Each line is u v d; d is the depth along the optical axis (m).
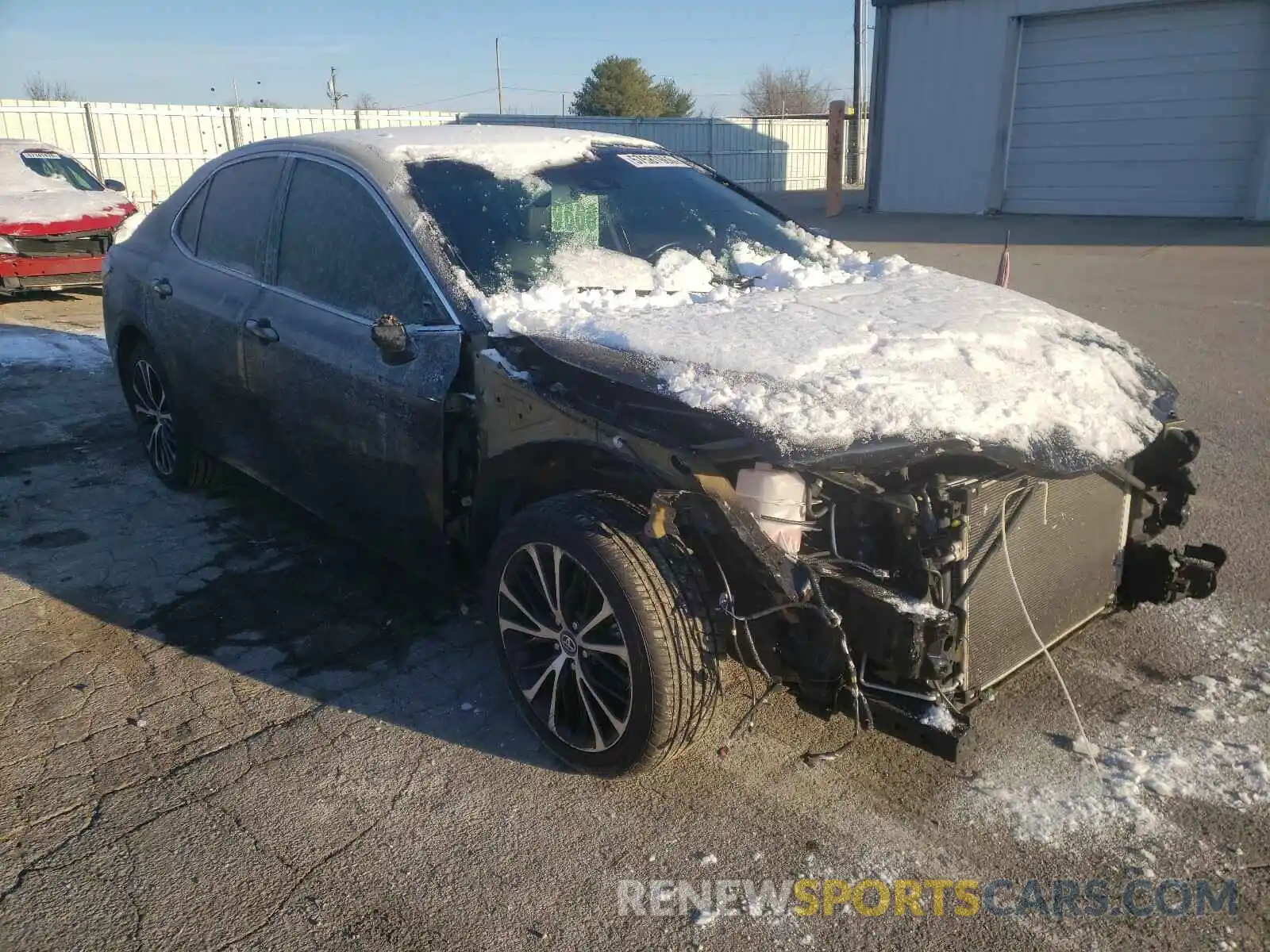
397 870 2.60
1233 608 3.84
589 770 2.92
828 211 20.62
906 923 2.40
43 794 2.90
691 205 4.19
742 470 2.48
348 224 3.77
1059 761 2.97
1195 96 16.22
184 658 3.64
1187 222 16.02
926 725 2.44
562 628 2.91
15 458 5.89
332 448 3.73
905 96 19.78
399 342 3.15
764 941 2.36
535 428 2.93
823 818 2.77
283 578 4.29
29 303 11.53
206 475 5.15
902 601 2.43
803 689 2.66
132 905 2.48
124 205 11.62
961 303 3.30
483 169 3.87
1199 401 6.54
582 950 2.35
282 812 2.82
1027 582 2.81
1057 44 17.53
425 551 3.49
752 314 3.14
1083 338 3.20
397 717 3.28
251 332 4.03
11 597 4.13
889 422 2.47
